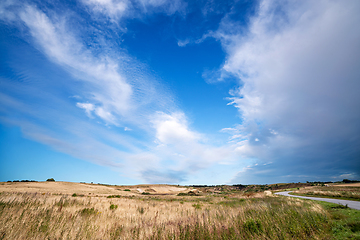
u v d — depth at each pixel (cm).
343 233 696
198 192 8656
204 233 723
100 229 796
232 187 15600
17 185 5403
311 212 1013
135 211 1491
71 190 5634
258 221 822
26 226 741
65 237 643
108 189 8212
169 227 837
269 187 14400
